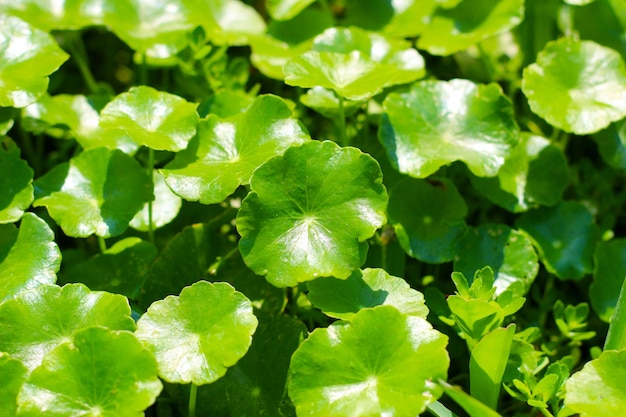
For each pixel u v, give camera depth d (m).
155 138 0.42
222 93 0.47
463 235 0.45
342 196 0.41
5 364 0.39
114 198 0.44
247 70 0.51
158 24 0.50
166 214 0.46
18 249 0.42
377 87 0.43
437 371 0.38
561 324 0.44
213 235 0.45
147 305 0.43
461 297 0.40
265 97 0.43
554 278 0.47
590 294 0.45
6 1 0.50
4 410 0.39
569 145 0.52
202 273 0.44
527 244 0.45
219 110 0.47
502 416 0.44
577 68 0.47
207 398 0.42
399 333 0.39
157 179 0.47
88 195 0.44
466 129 0.45
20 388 0.38
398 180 0.46
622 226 0.50
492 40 0.54
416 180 0.45
